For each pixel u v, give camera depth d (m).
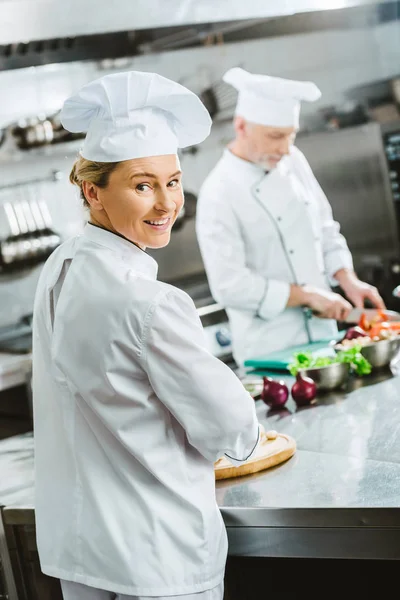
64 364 1.45
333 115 4.32
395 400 2.04
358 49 4.32
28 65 3.53
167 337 1.39
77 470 1.49
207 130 1.56
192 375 1.40
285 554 1.53
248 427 1.46
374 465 1.63
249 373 2.61
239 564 1.79
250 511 1.53
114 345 1.40
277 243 3.00
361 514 1.45
